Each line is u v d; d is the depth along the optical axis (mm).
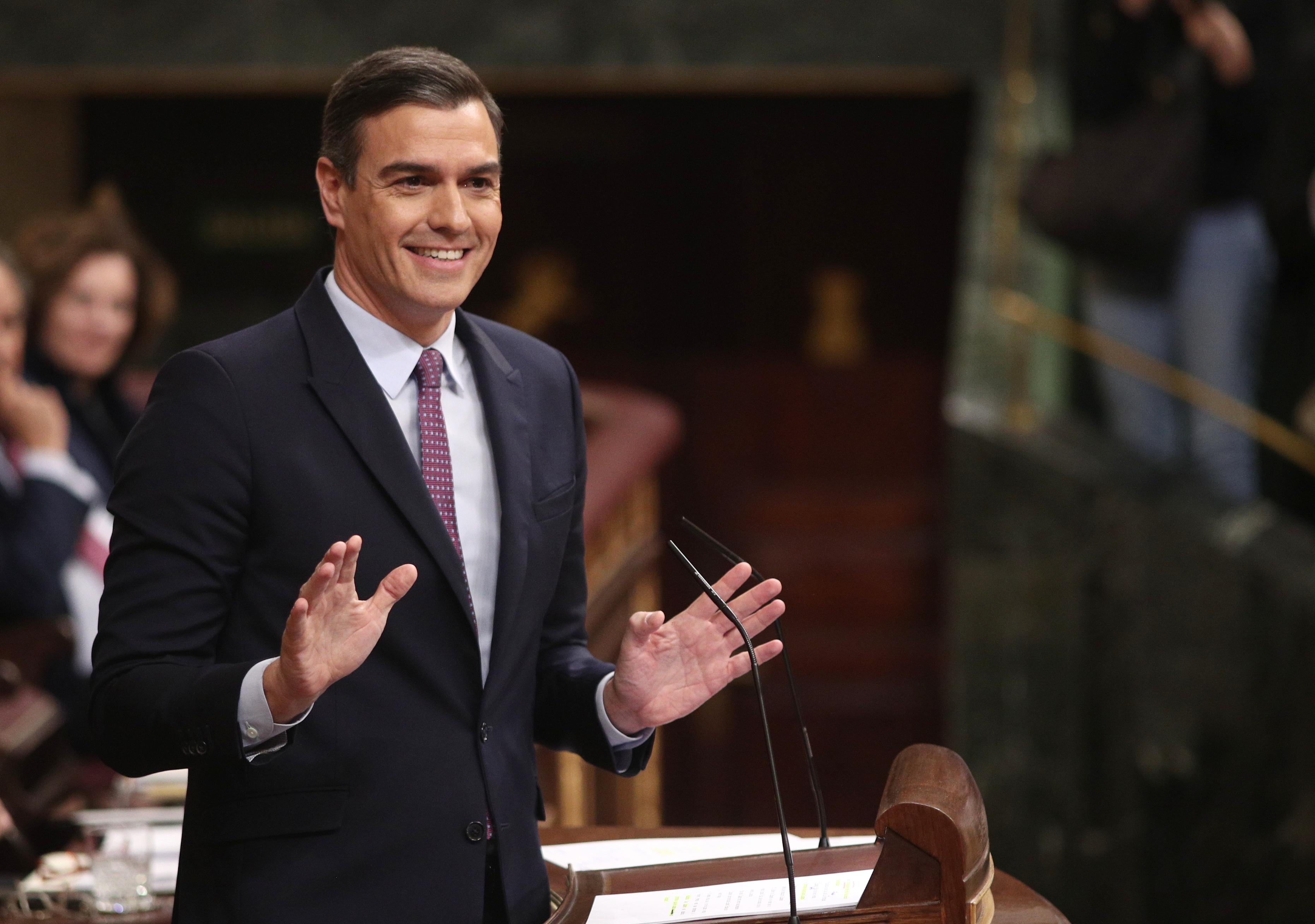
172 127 27750
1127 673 20484
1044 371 20562
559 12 21156
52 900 7887
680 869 6578
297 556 6277
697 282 28750
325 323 6605
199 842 6270
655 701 6777
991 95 20562
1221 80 18531
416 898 6227
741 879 6426
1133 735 20500
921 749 6453
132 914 7574
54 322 13570
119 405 14070
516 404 6898
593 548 13773
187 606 6137
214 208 28000
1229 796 20172
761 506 28500
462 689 6449
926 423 28453
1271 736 19984
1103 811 20625
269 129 27906
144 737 5906
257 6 21156
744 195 28484
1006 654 20797
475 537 6645
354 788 6234
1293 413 19375
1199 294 19203
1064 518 20562
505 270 28812
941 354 28391
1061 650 20719
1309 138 18203
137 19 21234
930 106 27906
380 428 6453
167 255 27984
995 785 20844
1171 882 20438
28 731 9688
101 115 27578
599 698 6941
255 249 28078
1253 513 19953
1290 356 19281
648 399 17484
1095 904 20609
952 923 5844
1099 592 20547
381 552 6359
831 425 28578
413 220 6316
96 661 6219
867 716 27750
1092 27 19297
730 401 28719
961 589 20828
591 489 13391
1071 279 20203
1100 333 20078
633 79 21500
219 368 6352
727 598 6715
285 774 6168
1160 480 20203
